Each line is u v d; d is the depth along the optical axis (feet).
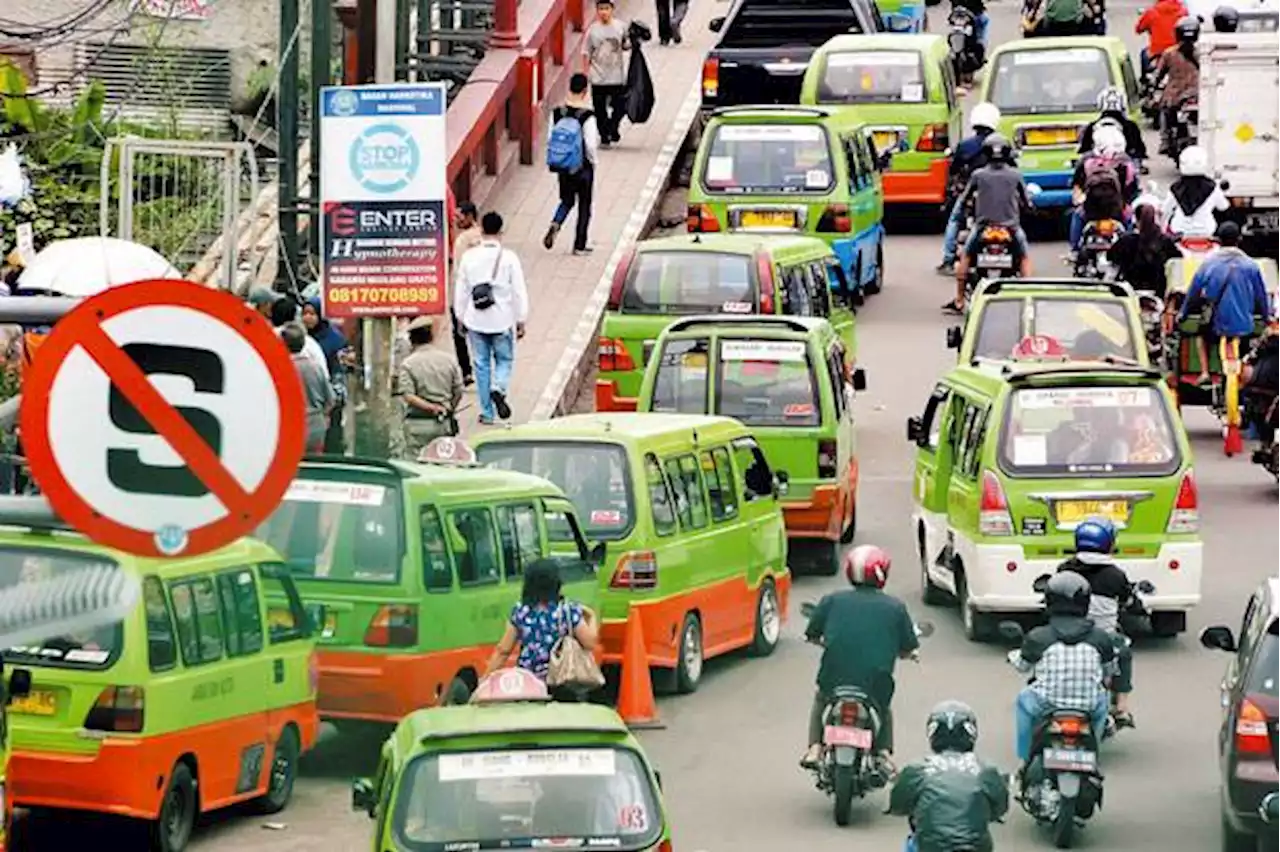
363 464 125.90
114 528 42.80
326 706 125.18
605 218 256.11
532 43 269.64
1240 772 107.65
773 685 147.64
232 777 115.44
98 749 108.37
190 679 111.75
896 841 117.91
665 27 327.26
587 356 220.23
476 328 194.90
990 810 97.81
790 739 136.15
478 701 98.63
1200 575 154.71
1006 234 241.55
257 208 196.65
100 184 193.47
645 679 138.72
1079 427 151.33
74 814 115.55
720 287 196.13
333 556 125.08
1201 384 204.95
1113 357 170.91
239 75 243.40
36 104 208.03
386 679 123.95
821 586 170.50
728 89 289.12
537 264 239.30
